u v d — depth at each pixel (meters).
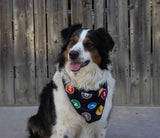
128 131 2.14
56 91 1.82
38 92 2.53
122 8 2.42
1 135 2.09
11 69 2.51
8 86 2.53
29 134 2.03
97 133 1.91
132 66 2.48
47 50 2.50
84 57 1.78
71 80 1.81
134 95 2.52
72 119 1.80
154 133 2.11
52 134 1.85
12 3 2.45
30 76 2.51
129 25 2.46
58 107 1.79
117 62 2.47
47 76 2.52
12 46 2.48
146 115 2.36
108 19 2.44
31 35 2.46
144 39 2.45
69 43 1.86
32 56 2.48
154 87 2.51
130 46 2.46
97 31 1.88
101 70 1.84
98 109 1.82
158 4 2.41
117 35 2.45
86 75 1.81
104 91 1.83
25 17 2.44
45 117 1.88
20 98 2.54
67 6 2.43
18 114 2.37
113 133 2.12
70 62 1.79
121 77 2.49
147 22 2.43
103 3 2.42
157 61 2.47
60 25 2.45
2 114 2.37
